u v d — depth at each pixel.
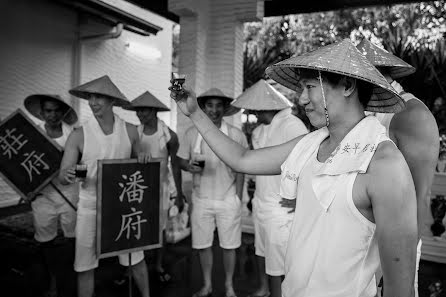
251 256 4.33
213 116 3.16
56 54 6.95
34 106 3.49
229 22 5.04
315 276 1.10
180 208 3.76
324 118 1.14
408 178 0.98
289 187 1.27
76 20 7.28
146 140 3.70
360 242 1.05
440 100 6.48
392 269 0.98
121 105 3.27
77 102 7.29
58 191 3.17
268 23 10.71
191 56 4.93
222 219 3.19
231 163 1.49
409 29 8.25
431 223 4.32
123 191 2.62
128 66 8.38
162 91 9.40
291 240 1.21
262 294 3.22
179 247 4.55
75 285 3.45
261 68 8.38
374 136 1.06
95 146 2.67
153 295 3.33
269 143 2.93
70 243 4.51
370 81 1.04
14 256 4.11
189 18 4.92
